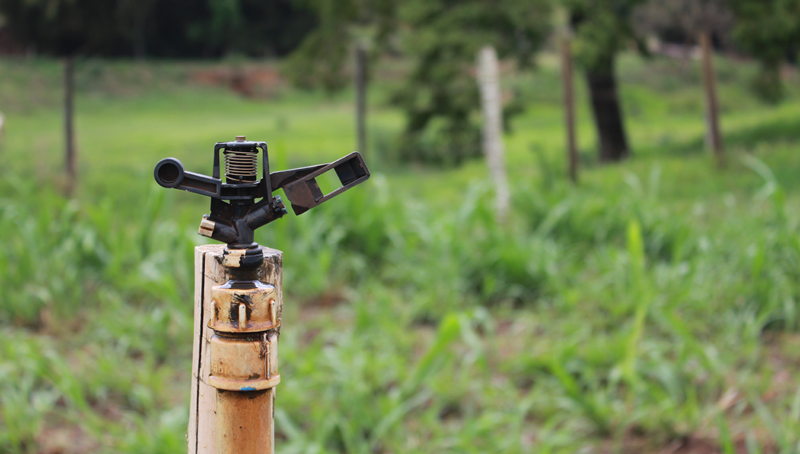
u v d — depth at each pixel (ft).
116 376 12.46
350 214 19.24
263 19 157.48
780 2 42.83
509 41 44.83
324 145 62.90
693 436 10.77
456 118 47.42
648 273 16.43
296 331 14.06
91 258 17.20
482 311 13.34
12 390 11.50
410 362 13.37
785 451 9.45
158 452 9.71
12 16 124.98
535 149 29.01
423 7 44.01
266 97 123.03
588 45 41.14
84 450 10.68
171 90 114.32
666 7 94.02
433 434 10.84
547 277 16.55
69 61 29.81
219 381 3.78
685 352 12.50
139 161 48.67
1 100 85.46
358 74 32.27
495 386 12.15
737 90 108.17
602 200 20.77
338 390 11.78
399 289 17.24
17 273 16.03
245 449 3.85
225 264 3.71
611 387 11.64
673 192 28.55
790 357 13.25
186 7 148.15
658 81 113.09
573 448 10.48
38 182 28.55
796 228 17.21
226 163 3.70
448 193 34.01
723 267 16.08
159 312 14.43
